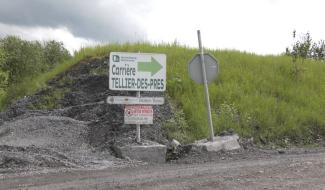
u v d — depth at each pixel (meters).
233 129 14.88
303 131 16.14
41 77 22.91
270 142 15.16
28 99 19.44
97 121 15.12
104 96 17.72
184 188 8.16
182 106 15.96
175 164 11.66
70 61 22.48
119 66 13.14
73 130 14.41
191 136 14.45
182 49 21.69
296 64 20.75
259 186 8.32
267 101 17.02
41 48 35.66
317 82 20.19
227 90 17.28
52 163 11.01
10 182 9.01
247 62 20.66
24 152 11.91
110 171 10.27
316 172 9.54
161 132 14.18
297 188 8.20
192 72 13.52
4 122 18.12
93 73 19.73
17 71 31.91
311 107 17.73
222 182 8.59
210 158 12.35
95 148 13.30
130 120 12.84
